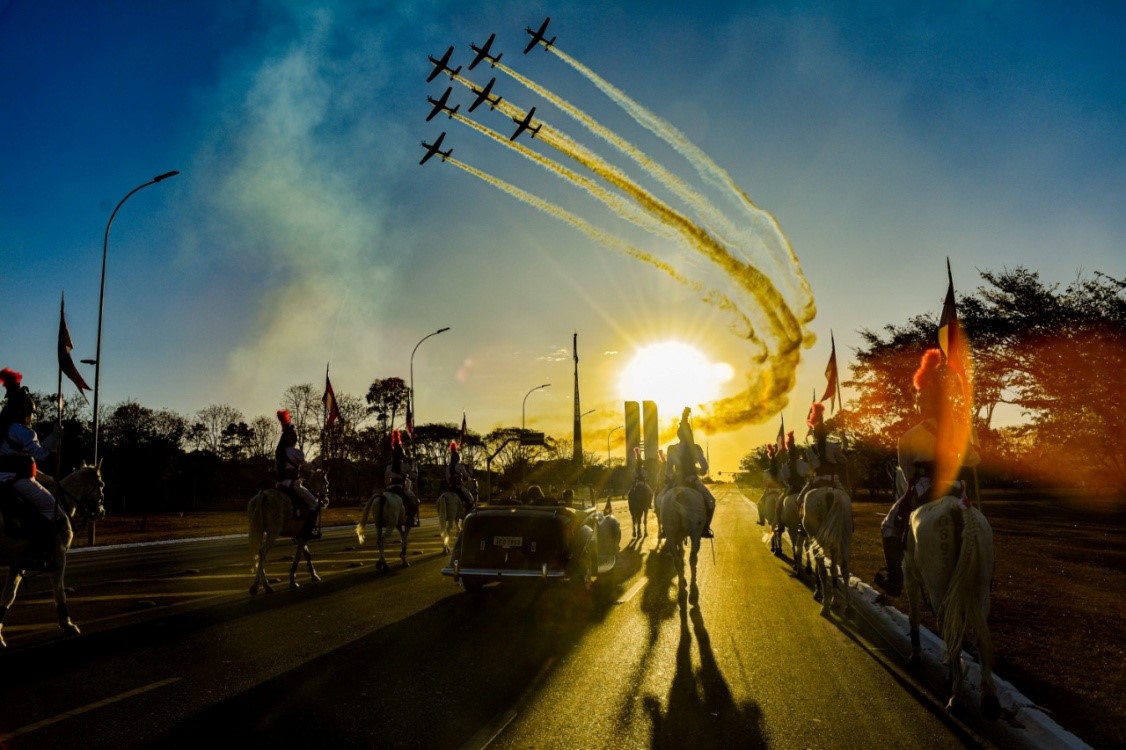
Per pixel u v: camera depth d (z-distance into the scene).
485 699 6.82
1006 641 9.02
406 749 5.57
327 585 14.65
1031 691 6.89
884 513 42.66
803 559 19.25
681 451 12.77
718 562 18.78
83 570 18.55
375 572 16.89
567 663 8.20
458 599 12.71
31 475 9.38
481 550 12.03
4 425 9.27
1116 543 22.73
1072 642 8.96
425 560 19.56
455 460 21.56
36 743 5.68
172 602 12.58
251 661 8.25
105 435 61.88
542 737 5.84
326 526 39.41
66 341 12.16
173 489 59.69
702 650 8.88
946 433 7.68
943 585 6.52
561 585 13.99
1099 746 5.44
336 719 6.25
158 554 23.56
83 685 7.28
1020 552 19.86
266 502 13.56
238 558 21.06
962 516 6.51
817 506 11.31
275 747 5.61
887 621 10.67
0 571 17.70
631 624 10.51
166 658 8.40
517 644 9.16
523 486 17.33
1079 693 6.80
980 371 36.41
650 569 17.34
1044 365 34.97
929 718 6.36
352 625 10.36
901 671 7.93
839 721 6.28
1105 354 33.00
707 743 5.73
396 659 8.36
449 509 20.25
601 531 14.67
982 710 5.91
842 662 8.31
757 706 6.68
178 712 6.43
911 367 41.00
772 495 21.08
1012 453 48.47
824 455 11.83
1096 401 34.53
